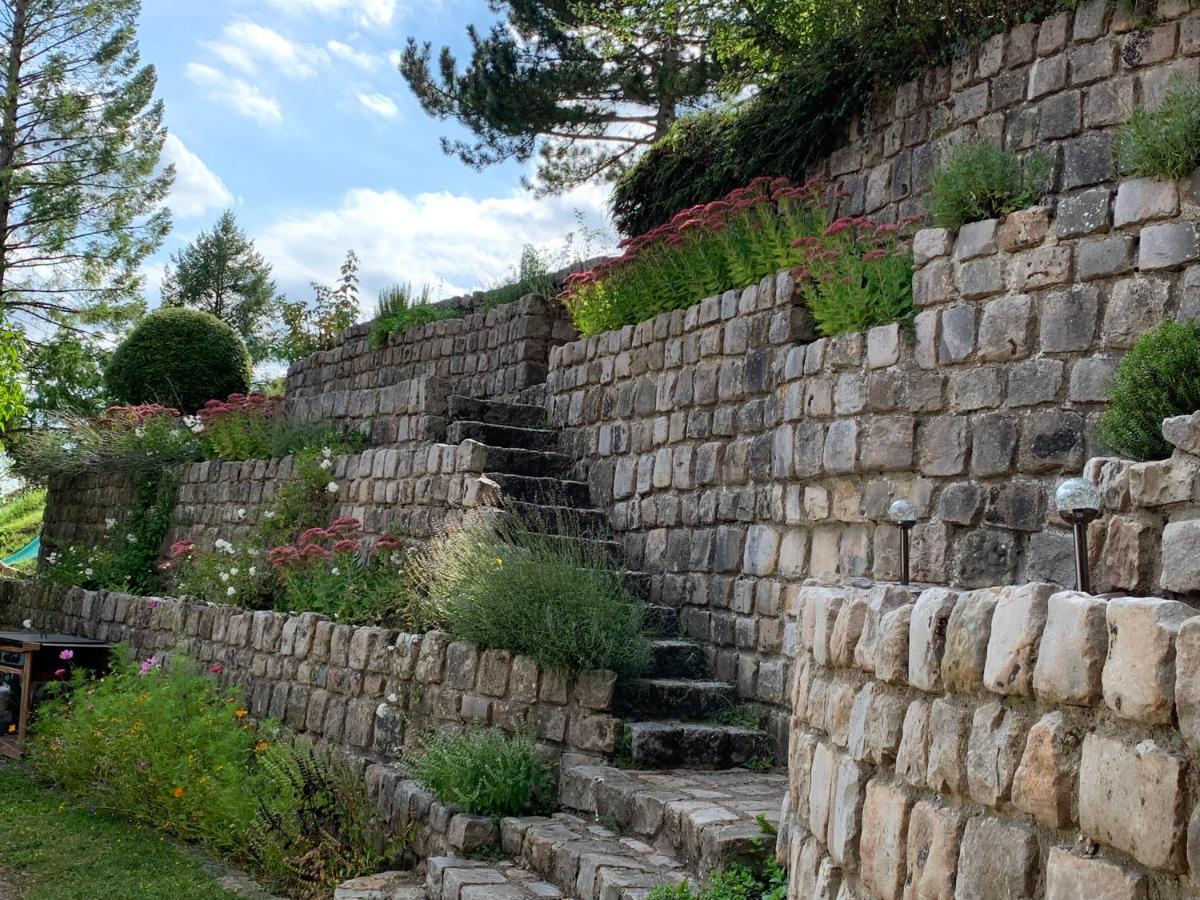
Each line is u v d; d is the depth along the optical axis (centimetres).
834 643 344
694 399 823
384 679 789
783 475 699
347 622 870
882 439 628
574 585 707
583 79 1672
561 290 1228
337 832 682
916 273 636
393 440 1083
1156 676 191
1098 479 436
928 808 264
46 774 927
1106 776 201
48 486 1667
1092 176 752
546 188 1867
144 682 898
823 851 338
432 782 641
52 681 1041
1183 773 184
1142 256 544
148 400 1833
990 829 237
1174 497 393
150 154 2545
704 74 1599
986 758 240
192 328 1869
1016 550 567
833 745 336
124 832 779
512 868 562
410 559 879
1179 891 185
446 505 905
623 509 891
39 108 2422
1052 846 219
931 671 269
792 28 1069
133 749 804
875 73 937
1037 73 798
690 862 489
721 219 873
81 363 2148
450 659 730
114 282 2552
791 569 693
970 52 859
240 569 1047
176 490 1376
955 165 649
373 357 1477
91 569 1368
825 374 672
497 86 1692
